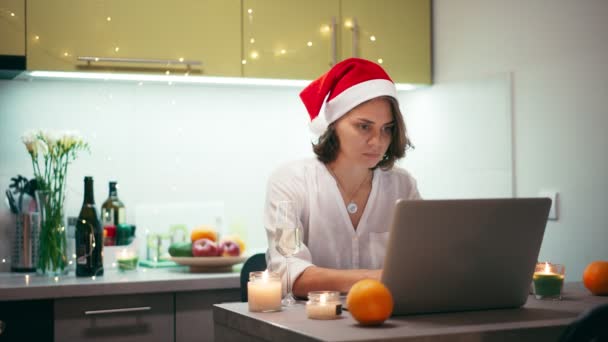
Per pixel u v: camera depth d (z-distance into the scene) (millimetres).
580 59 2484
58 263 2711
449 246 1389
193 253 2797
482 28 2957
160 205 3186
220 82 3109
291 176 1970
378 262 2016
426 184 3328
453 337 1195
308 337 1174
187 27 2871
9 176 2949
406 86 3309
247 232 3328
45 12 2688
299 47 3045
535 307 1523
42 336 2396
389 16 3201
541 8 2654
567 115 2539
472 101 3014
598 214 2416
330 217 1974
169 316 2533
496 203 1406
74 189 3053
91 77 2893
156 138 3186
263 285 1470
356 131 1883
